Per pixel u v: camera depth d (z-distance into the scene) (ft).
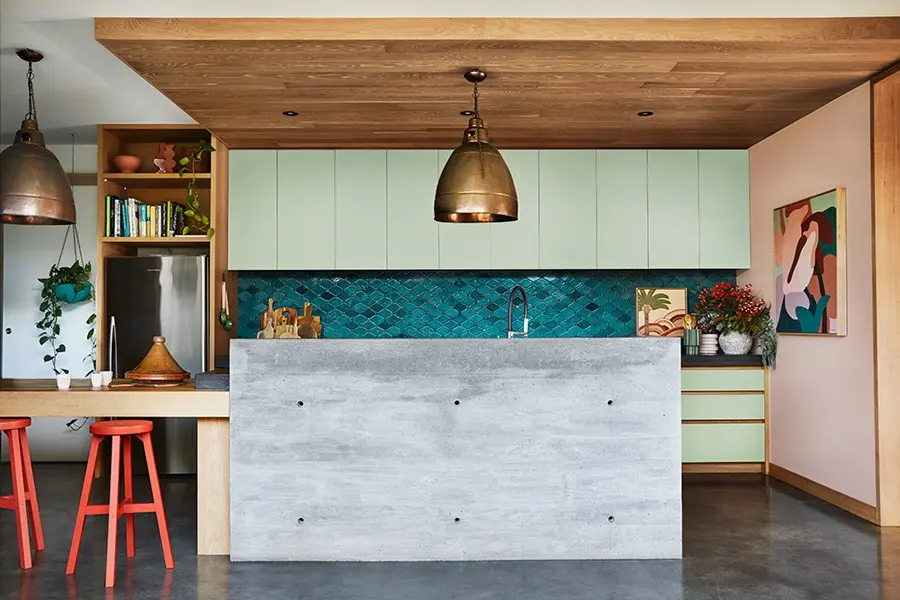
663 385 13.07
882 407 14.66
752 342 20.47
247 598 10.98
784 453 18.84
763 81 14.94
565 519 12.93
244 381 12.92
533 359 13.02
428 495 12.90
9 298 21.97
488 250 20.39
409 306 21.43
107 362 20.24
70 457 21.75
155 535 14.37
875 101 14.66
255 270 20.68
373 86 15.05
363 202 20.35
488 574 12.09
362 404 12.94
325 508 12.88
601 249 20.47
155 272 19.97
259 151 20.40
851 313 15.64
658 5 12.26
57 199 12.67
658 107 16.69
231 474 12.88
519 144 20.03
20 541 12.40
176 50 13.07
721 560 12.72
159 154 20.95
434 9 12.32
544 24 12.73
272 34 12.63
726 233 20.62
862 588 11.34
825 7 12.41
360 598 10.98
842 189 15.89
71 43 13.94
